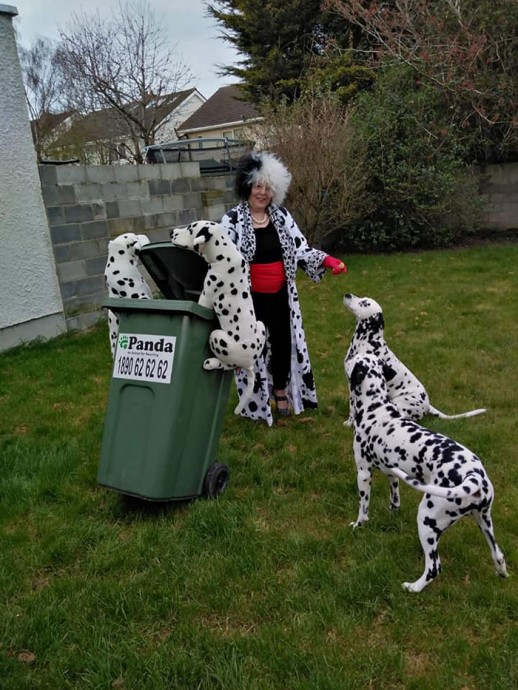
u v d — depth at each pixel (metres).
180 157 12.89
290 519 3.38
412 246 12.27
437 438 2.82
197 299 3.74
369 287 9.13
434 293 8.47
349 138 10.84
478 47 10.90
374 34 12.77
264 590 2.80
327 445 4.25
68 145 23.45
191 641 2.49
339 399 5.11
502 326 6.80
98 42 24.31
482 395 4.98
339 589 2.75
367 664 2.34
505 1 11.03
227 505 3.46
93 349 6.88
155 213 9.04
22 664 2.42
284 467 3.98
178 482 3.37
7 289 6.91
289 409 4.94
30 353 6.79
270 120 11.37
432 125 11.59
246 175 4.25
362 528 3.22
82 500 3.63
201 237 3.17
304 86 17.38
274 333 4.59
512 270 9.47
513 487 3.57
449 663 2.34
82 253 7.87
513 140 11.77
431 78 11.30
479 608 2.61
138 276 3.58
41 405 5.23
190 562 3.01
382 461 2.97
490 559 2.94
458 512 2.56
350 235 12.15
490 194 12.84
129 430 3.32
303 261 4.64
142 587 2.82
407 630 2.52
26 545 3.21
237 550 3.09
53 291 7.47
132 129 24.28
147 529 3.27
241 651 2.42
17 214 6.92
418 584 2.70
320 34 20.30
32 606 2.71
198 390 3.32
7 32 6.62
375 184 11.84
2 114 6.65
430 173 11.34
